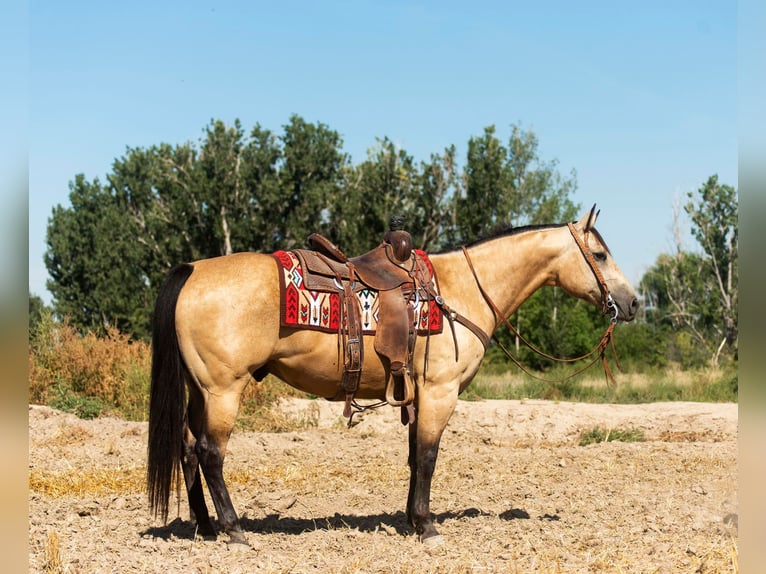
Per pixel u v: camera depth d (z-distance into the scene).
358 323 5.96
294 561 5.53
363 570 5.34
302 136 36.06
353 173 36.69
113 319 39.06
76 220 44.66
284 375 6.08
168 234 36.28
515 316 32.25
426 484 6.25
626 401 19.17
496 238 6.82
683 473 9.59
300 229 34.81
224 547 5.90
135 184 47.34
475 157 32.66
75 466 9.98
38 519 6.73
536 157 45.28
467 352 6.44
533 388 20.22
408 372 6.13
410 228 33.56
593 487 8.70
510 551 5.84
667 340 35.00
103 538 6.20
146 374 15.95
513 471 9.99
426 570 5.32
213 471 5.77
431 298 6.28
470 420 14.77
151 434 5.61
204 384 5.72
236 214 35.88
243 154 36.06
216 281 5.74
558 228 6.91
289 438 12.60
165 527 6.65
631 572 5.26
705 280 43.16
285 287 5.80
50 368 16.47
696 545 5.88
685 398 19.41
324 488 8.79
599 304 6.90
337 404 15.83
